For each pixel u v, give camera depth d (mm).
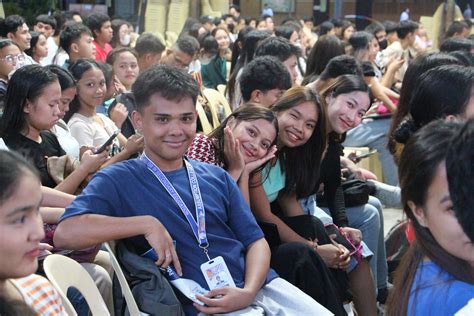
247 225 2709
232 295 2475
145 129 2611
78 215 2484
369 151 5703
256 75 3963
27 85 3256
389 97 6133
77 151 3703
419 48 9375
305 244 2977
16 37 6668
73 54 6207
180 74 2619
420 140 1623
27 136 3320
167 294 2387
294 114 3242
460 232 1559
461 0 16000
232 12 14461
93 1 13156
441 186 1570
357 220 3902
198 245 2557
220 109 5477
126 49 5555
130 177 2576
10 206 1702
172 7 11805
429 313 1584
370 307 3598
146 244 2553
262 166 3158
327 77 4441
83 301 2600
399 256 3965
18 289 1888
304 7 17688
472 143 1493
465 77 2797
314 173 3350
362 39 7500
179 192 2598
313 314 2584
